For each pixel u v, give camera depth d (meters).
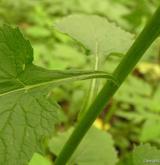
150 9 0.66
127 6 0.95
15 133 0.21
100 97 0.25
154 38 0.24
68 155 0.26
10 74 0.22
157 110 0.53
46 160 0.34
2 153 0.20
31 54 0.21
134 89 0.57
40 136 0.21
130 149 0.59
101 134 0.35
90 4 0.86
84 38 0.31
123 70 0.24
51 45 0.68
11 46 0.21
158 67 0.81
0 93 0.21
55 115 0.21
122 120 0.65
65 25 0.32
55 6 0.84
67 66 0.59
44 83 0.22
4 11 0.77
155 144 0.49
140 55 0.24
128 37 0.32
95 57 0.31
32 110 0.21
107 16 0.83
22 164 0.20
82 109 0.27
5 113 0.21
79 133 0.26
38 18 0.74
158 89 0.57
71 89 0.58
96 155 0.34
